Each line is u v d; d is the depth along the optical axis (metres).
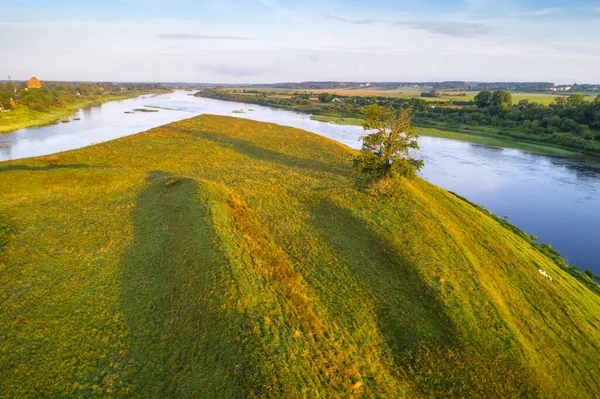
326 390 14.77
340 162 50.88
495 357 18.70
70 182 37.06
